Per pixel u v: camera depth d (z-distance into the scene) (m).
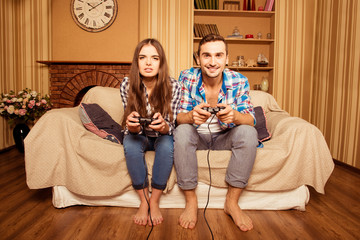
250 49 3.49
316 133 1.37
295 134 1.37
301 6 3.29
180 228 1.18
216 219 1.26
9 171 2.09
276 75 3.34
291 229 1.18
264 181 1.34
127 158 1.23
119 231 1.15
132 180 1.25
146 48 1.25
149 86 1.37
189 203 1.26
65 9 3.20
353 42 2.42
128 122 1.15
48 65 3.26
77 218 1.27
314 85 3.26
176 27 3.28
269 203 1.37
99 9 3.21
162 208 1.38
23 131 2.75
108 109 1.86
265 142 1.51
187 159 1.22
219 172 1.33
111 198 1.38
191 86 1.41
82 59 3.23
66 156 1.34
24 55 3.24
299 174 1.34
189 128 1.25
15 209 1.37
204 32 3.29
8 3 3.05
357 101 2.33
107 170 1.32
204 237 1.10
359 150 2.28
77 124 1.37
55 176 1.35
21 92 2.90
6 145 2.91
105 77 3.16
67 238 1.09
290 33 3.30
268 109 2.03
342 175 2.12
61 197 1.37
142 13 3.28
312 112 3.29
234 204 1.25
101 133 1.49
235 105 1.39
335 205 1.47
